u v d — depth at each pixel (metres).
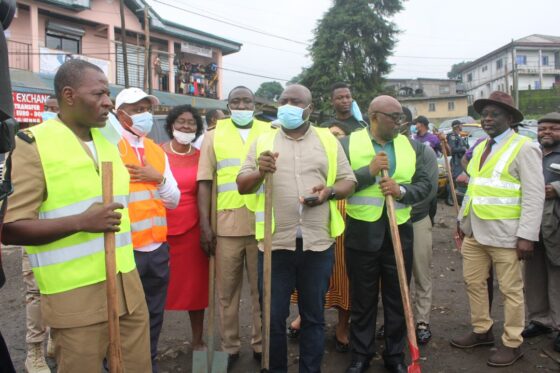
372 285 3.30
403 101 42.31
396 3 30.17
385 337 3.36
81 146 2.07
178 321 4.53
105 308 2.06
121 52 20.67
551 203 3.66
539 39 53.12
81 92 2.03
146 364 2.27
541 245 3.86
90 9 18.77
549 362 3.50
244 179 2.89
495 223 3.44
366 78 30.23
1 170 1.61
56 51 17.59
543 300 3.91
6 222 1.85
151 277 2.98
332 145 3.05
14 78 15.41
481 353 3.68
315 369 2.99
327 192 2.85
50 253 1.97
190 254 3.58
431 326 4.24
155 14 21.19
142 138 3.07
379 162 3.07
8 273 5.96
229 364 3.57
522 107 38.72
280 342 2.94
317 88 29.73
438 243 7.44
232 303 3.61
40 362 3.38
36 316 3.33
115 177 2.19
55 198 1.98
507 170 3.43
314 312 2.98
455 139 10.37
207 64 25.00
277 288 2.93
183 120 3.61
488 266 3.66
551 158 3.88
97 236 2.05
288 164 2.91
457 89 54.19
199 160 3.62
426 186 3.35
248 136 3.64
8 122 1.54
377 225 3.22
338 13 30.08
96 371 2.07
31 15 16.98
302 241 2.88
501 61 51.00
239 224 3.50
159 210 3.01
